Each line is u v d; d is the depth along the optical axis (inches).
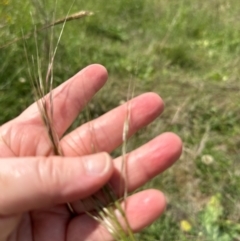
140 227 5.5
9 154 5.8
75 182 4.7
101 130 6.1
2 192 4.8
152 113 6.1
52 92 6.3
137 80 12.8
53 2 12.7
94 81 6.3
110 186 5.5
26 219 5.8
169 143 5.6
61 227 5.8
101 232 5.6
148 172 5.6
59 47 11.3
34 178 4.7
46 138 5.8
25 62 10.3
